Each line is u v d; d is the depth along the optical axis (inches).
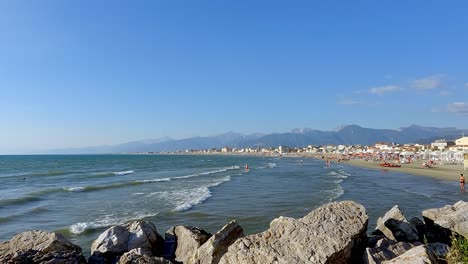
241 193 1619.1
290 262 350.0
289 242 379.6
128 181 2299.5
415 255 335.0
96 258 519.2
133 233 552.7
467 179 2480.3
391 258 384.2
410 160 5216.5
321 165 5108.3
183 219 1015.6
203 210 1154.0
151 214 1096.8
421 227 578.6
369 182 2276.1
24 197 1512.1
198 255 457.1
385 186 2012.8
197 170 3735.2
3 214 1143.0
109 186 1951.3
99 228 911.7
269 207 1206.9
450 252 400.8
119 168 4207.7
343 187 1926.7
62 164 5334.6
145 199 1438.2
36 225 971.9
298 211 1123.3
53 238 510.0
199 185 1996.8
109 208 1227.9
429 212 594.2
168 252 550.3
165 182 2209.6
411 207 1220.5
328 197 1469.0
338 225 415.8
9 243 511.8
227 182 2213.3
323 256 355.3
